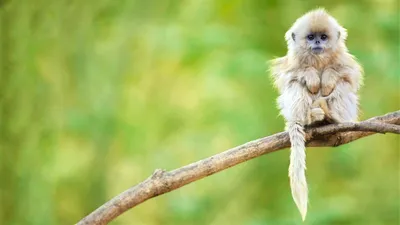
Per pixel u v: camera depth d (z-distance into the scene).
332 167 18.81
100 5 18.61
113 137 18.50
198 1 19.59
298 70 10.23
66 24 18.42
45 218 17.94
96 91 18.56
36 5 17.52
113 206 8.34
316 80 10.03
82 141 19.14
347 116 10.05
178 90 20.48
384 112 18.47
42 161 18.12
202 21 19.58
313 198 18.23
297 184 9.33
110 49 19.00
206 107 20.09
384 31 18.12
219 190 19.41
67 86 18.42
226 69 18.33
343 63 10.25
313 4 18.55
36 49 17.81
